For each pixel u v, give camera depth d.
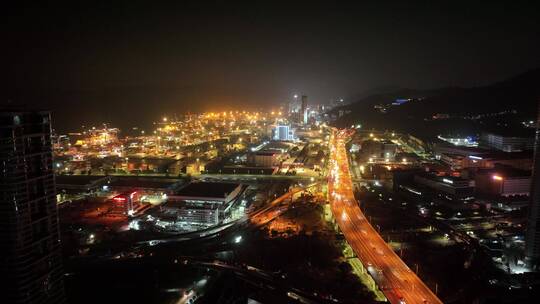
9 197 165.38
